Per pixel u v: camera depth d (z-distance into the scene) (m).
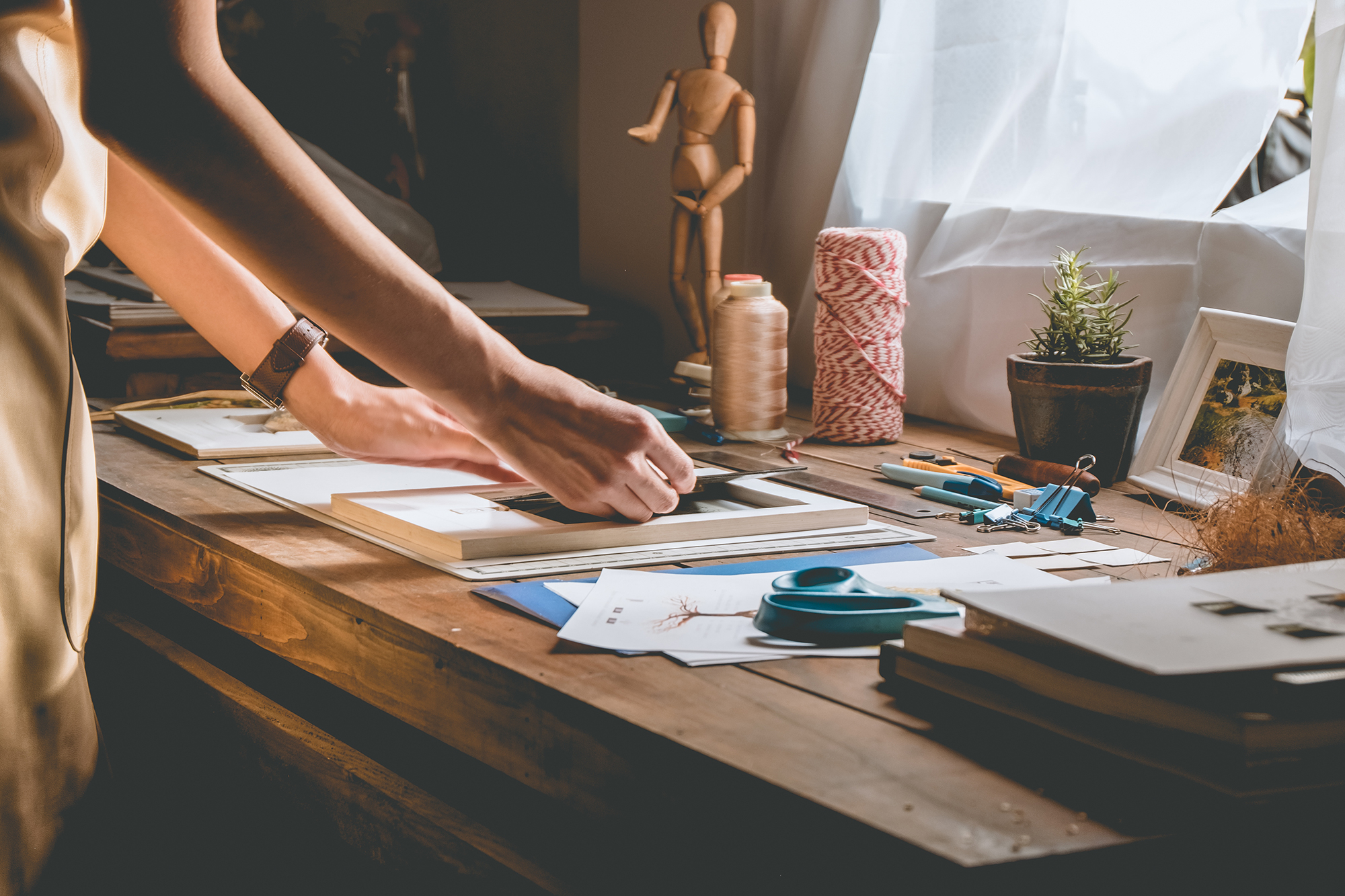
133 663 1.09
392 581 0.77
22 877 0.67
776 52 1.76
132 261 0.97
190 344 1.57
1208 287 1.19
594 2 2.06
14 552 0.65
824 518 0.91
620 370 1.93
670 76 1.53
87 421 0.73
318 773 0.82
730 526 0.88
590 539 0.84
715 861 0.61
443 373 0.72
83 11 0.57
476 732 0.64
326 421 0.97
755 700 0.57
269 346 0.98
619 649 0.63
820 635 0.64
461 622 0.69
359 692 0.74
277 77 2.24
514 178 2.33
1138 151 1.29
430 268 2.11
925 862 0.42
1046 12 1.35
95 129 0.61
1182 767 0.46
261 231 0.64
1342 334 0.91
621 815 0.55
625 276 2.06
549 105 2.22
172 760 1.02
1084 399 1.08
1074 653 0.49
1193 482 1.04
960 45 1.45
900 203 1.55
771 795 0.48
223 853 0.95
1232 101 1.20
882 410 1.30
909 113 1.52
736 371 1.31
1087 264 1.16
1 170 0.64
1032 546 0.88
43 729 0.68
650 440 0.81
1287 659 0.45
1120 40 1.29
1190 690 0.46
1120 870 0.43
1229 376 1.06
